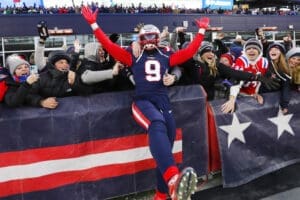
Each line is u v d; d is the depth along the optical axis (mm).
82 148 2947
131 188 3176
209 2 19594
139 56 2916
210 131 3488
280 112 3797
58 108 2875
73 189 2938
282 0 25391
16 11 14242
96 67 3480
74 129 2910
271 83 3695
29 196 2797
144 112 2734
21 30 13414
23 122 2750
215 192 3348
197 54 3748
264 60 3672
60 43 13664
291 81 3863
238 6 22438
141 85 2881
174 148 3291
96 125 2992
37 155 2805
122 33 15188
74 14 14023
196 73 3531
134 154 3162
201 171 3457
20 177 2762
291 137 3895
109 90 3361
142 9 16578
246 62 3637
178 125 3297
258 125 3666
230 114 3510
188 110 3334
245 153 3584
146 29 2924
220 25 17125
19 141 2746
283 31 19188
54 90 2992
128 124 3119
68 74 3010
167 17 15906
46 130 2822
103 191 3057
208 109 3471
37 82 2910
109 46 2906
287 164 3865
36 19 13539
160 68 2891
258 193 3318
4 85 2695
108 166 3064
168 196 3115
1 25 13133
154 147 2533
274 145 3775
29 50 13578
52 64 3049
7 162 2721
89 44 3783
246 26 17906
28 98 2818
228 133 3498
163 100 2871
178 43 5098
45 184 2838
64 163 2893
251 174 3602
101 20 14680
